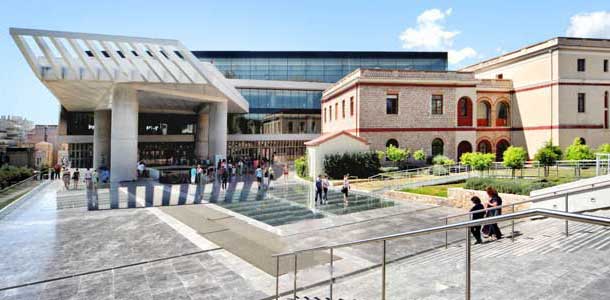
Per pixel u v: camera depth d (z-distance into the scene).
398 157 26.81
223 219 14.26
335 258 8.92
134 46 22.19
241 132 49.50
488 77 37.59
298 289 6.98
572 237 7.95
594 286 4.61
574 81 29.53
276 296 6.50
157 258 9.37
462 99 30.75
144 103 36.62
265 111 50.44
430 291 5.45
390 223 13.17
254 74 56.41
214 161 32.94
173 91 27.97
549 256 6.37
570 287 4.62
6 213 15.46
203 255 9.61
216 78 27.56
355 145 27.70
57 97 31.75
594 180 11.00
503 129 33.56
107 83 24.67
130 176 26.33
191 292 7.20
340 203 18.08
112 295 7.11
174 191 22.50
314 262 8.71
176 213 15.55
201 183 26.41
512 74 33.97
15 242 10.91
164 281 7.80
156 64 24.11
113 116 25.34
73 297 7.03
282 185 26.00
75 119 44.81
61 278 8.02
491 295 4.68
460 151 30.38
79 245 10.58
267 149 49.91
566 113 29.33
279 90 51.00
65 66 22.81
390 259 8.57
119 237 11.49
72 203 18.05
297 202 18.48
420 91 29.36
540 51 30.69
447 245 9.12
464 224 3.32
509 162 19.30
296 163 33.06
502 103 34.09
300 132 51.59
